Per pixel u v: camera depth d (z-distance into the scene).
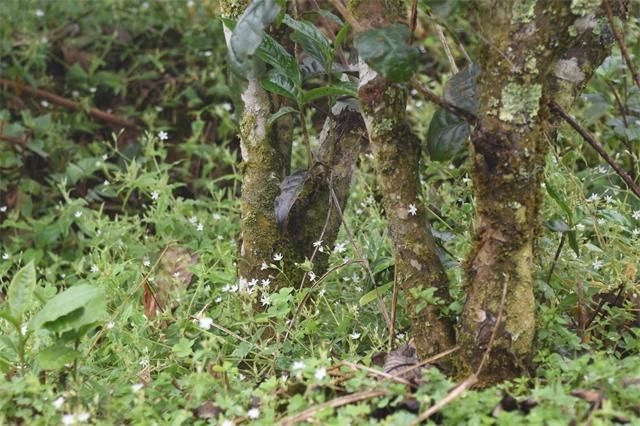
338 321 3.42
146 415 2.72
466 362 2.68
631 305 3.11
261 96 3.33
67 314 2.74
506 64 2.53
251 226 3.41
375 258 3.71
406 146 2.77
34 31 5.99
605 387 2.53
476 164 2.58
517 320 2.63
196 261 4.18
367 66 2.73
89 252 4.87
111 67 6.09
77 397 2.77
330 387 2.71
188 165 5.36
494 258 2.61
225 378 2.79
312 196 3.45
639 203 4.04
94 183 5.47
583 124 4.45
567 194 3.53
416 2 2.63
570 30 2.53
